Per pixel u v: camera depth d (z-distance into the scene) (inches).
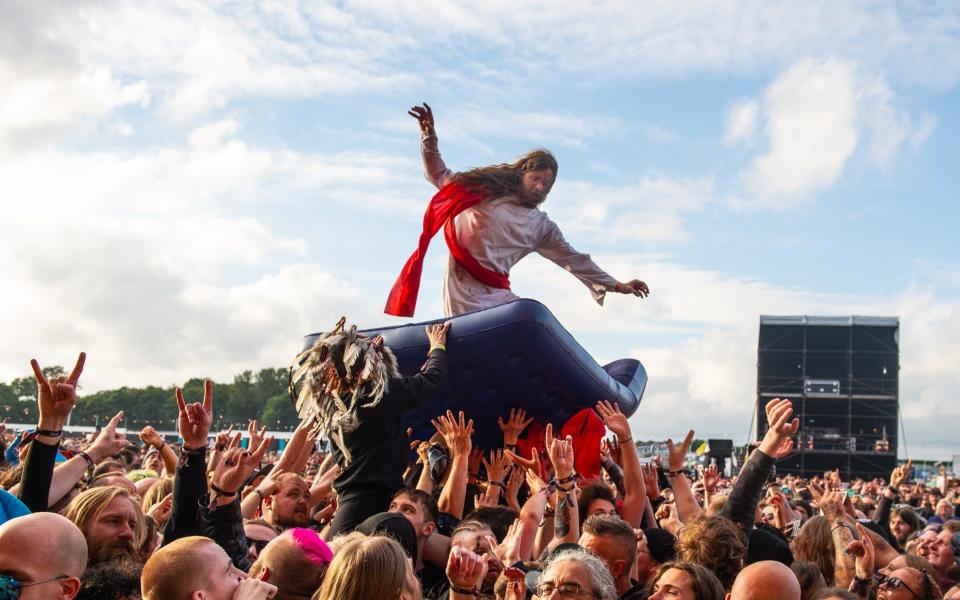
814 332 1576.0
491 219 391.9
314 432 271.3
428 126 400.5
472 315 351.6
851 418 1579.7
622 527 216.5
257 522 247.0
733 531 220.2
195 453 197.6
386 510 254.1
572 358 367.9
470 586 176.4
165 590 144.5
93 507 187.8
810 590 224.4
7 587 138.3
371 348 260.4
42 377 193.2
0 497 179.8
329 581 152.9
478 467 375.2
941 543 330.6
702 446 1005.2
